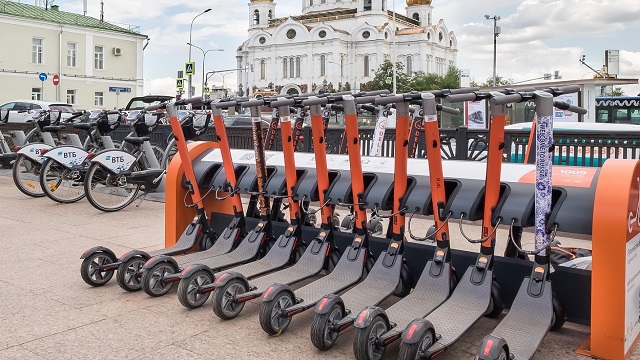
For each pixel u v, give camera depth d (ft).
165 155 27.84
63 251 17.94
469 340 11.21
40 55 132.98
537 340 9.77
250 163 16.05
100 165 24.14
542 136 10.33
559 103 11.07
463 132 25.52
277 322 11.19
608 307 9.95
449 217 11.92
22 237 19.84
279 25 307.17
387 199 13.06
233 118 55.67
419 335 9.18
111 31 142.61
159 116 25.09
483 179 12.34
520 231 12.86
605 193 9.96
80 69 138.51
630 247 9.98
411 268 13.19
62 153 26.16
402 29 308.81
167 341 11.08
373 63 286.05
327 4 330.75
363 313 9.82
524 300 10.72
